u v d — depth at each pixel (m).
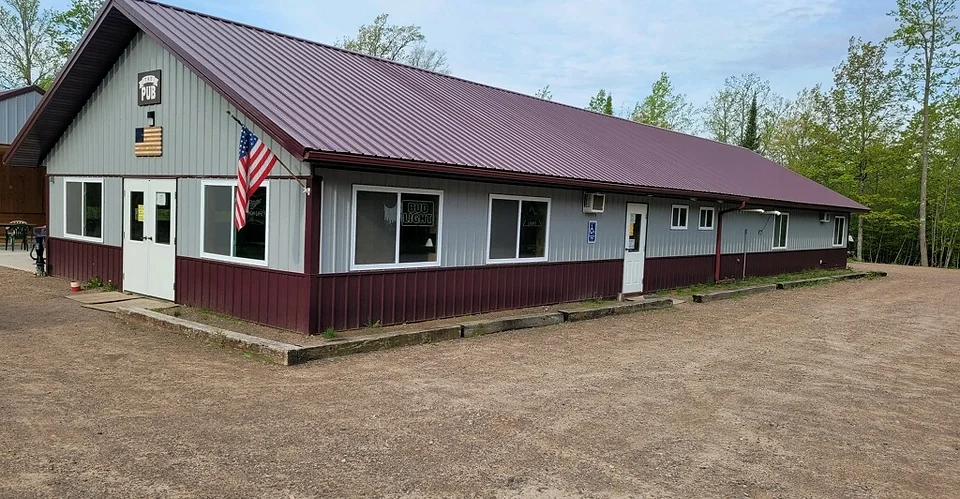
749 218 19.14
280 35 12.48
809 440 5.57
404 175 9.37
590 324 11.13
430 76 15.18
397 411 5.74
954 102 33.97
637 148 17.80
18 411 5.30
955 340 10.98
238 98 8.45
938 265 37.25
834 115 37.47
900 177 36.00
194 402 5.73
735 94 51.69
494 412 5.86
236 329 8.71
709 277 17.58
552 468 4.64
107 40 11.00
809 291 18.02
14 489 3.91
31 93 19.42
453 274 10.34
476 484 4.30
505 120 14.08
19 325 8.62
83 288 11.86
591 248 13.30
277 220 8.78
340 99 10.23
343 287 8.77
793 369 8.31
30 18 37.47
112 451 4.56
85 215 12.66
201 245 10.02
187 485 4.07
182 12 11.03
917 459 5.24
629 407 6.25
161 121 10.66
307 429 5.18
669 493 4.32
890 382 7.84
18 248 18.38
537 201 11.83
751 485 4.53
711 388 7.14
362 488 4.15
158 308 9.93
